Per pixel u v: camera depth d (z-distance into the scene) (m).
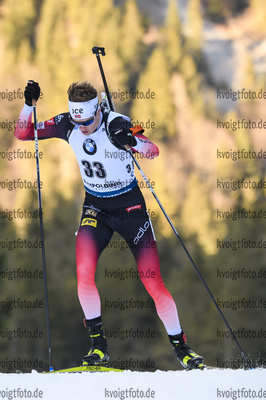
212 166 177.25
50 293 83.88
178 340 13.05
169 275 92.81
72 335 82.25
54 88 189.12
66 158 145.38
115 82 195.50
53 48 196.50
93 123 12.41
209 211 120.38
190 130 189.50
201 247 93.38
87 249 12.80
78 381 10.26
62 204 105.88
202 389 9.63
